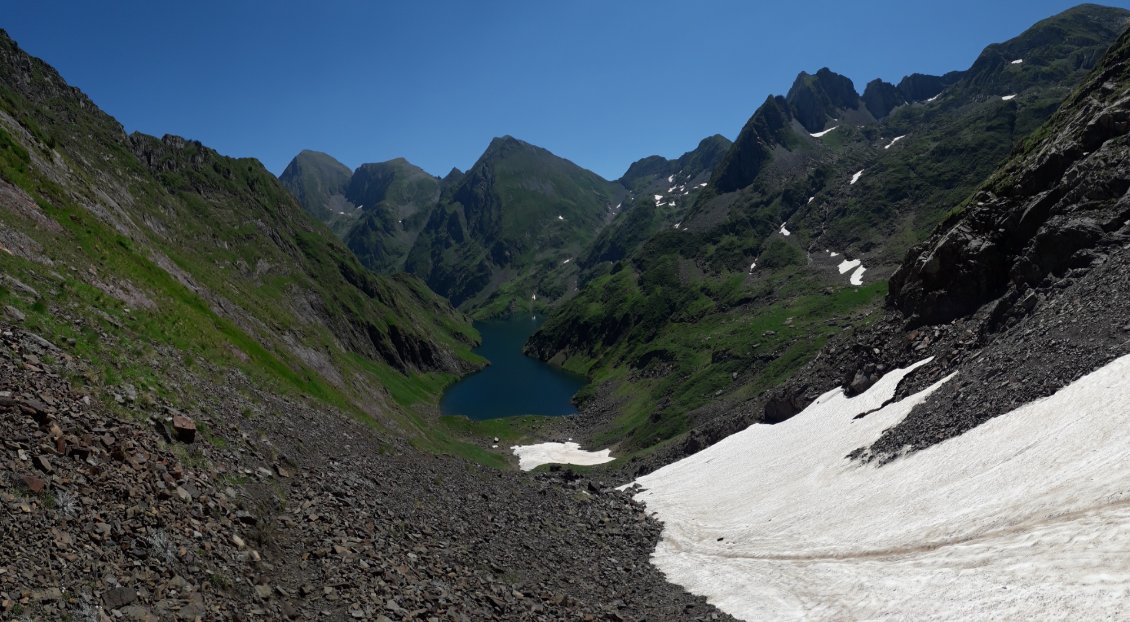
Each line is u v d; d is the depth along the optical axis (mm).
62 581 12969
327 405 52250
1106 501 22781
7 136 51688
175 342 37219
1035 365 39844
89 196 62625
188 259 85188
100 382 22688
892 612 23750
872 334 71938
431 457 53875
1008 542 24203
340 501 26344
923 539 29359
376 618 17969
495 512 39250
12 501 13977
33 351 21797
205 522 18109
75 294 31875
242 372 42281
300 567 19438
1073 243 52656
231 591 16094
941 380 51125
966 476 33625
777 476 55500
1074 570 19828
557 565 32625
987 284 62812
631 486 70312
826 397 70375
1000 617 19844
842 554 32562
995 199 66750
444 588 22141
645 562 40625
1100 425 28953
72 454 17000
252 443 27031
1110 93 66000
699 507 55188
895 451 43562
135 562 14773
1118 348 34906
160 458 19797
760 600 30641
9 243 32125
